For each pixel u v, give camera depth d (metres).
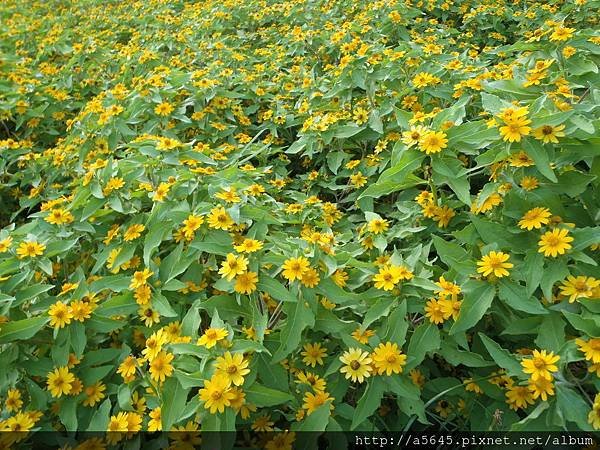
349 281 2.46
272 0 7.41
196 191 2.75
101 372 2.22
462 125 2.31
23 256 2.52
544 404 1.76
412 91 3.80
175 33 6.78
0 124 5.42
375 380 2.00
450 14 6.32
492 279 2.02
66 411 2.13
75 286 2.42
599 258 2.13
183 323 2.13
